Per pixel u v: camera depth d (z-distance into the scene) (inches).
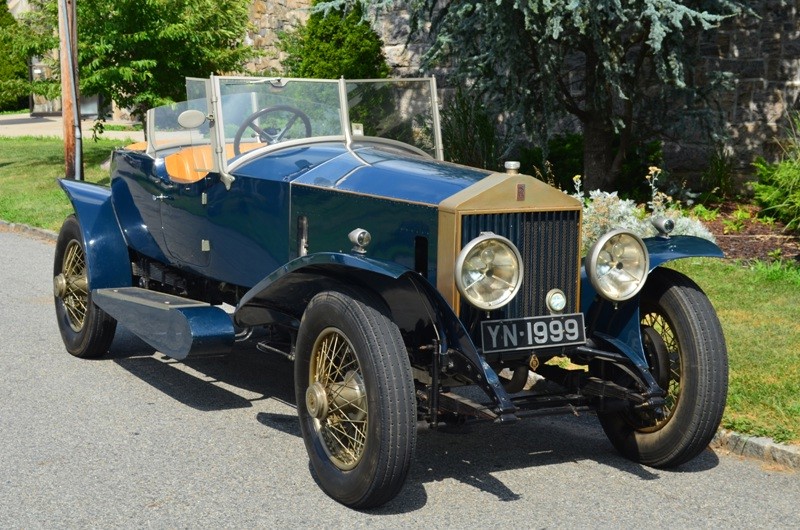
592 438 212.4
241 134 225.1
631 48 481.7
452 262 170.6
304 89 229.5
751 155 482.3
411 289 171.5
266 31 791.1
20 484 179.8
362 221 189.6
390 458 160.7
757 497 177.5
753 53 476.4
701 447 183.5
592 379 185.0
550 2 368.8
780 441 196.9
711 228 418.9
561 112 460.8
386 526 163.0
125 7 589.3
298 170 210.1
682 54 417.7
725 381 180.5
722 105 484.1
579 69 508.1
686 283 187.5
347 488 168.2
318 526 162.7
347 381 170.4
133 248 266.4
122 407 227.3
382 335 162.7
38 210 548.4
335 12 455.8
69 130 581.6
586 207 389.7
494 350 174.2
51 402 229.9
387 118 233.9
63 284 270.7
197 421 218.1
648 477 187.5
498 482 184.4
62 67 571.5
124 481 181.9
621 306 187.6
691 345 181.3
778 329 270.7
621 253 179.0
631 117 449.1
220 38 636.7
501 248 167.2
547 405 181.3
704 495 178.4
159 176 249.1
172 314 214.1
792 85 471.5
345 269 173.9
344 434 173.5
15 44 655.1
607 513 169.6
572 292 183.6
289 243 207.6
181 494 176.2
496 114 490.6
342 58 600.1
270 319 203.5
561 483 184.2
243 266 223.9
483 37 424.5
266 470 188.9
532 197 176.7
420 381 183.3
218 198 226.8
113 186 273.1
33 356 271.3
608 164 460.8
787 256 366.9
